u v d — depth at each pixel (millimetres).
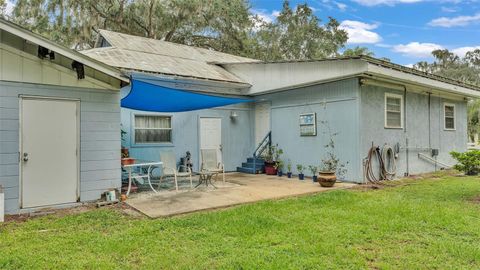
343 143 10062
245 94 13078
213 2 20984
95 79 7105
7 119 6152
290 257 3932
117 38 13602
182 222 5441
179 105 10211
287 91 12055
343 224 5305
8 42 6184
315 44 28266
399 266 3709
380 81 10273
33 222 5555
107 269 3660
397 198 7305
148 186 9258
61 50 6172
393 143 10773
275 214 5977
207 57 14891
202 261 3871
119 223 5551
